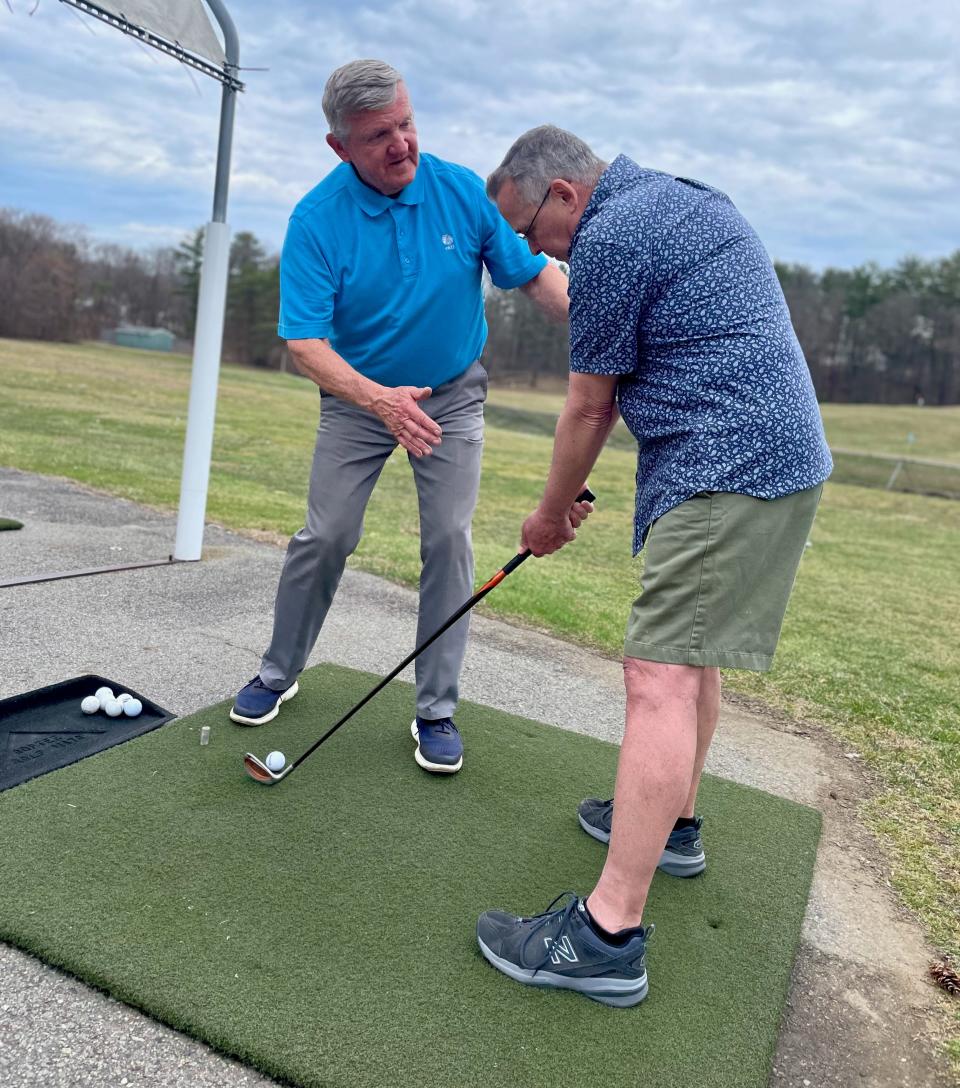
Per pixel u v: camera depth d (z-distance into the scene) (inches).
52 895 71.1
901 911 86.3
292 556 100.8
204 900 72.8
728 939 77.0
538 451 721.0
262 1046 58.7
